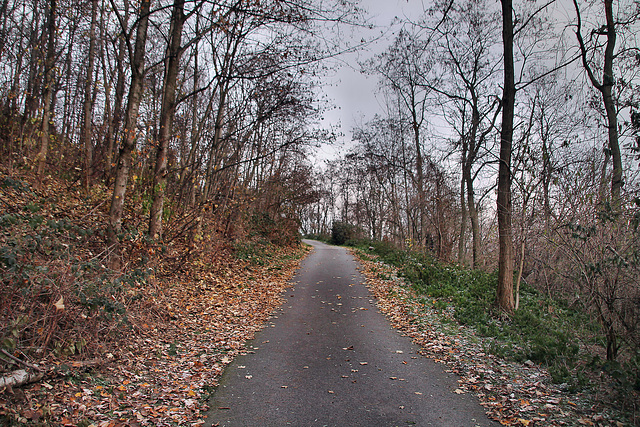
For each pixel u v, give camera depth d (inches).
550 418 163.9
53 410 149.7
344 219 2314.2
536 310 357.4
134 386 186.1
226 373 215.8
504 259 351.6
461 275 521.0
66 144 771.4
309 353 252.8
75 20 504.7
